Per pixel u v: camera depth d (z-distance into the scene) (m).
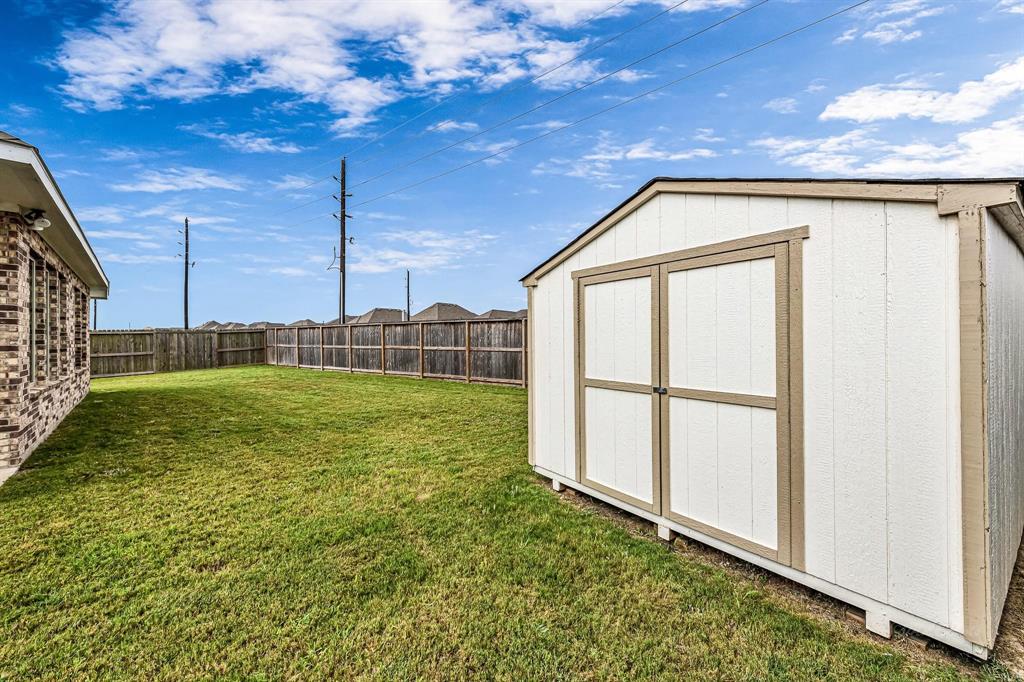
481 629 2.44
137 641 2.33
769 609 2.61
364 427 7.31
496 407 9.05
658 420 3.53
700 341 3.22
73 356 8.98
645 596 2.73
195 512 3.94
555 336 4.62
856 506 2.47
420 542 3.41
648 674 2.12
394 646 2.31
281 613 2.56
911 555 2.28
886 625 2.36
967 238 2.09
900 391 2.31
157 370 17.39
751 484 2.93
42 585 2.81
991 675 2.09
